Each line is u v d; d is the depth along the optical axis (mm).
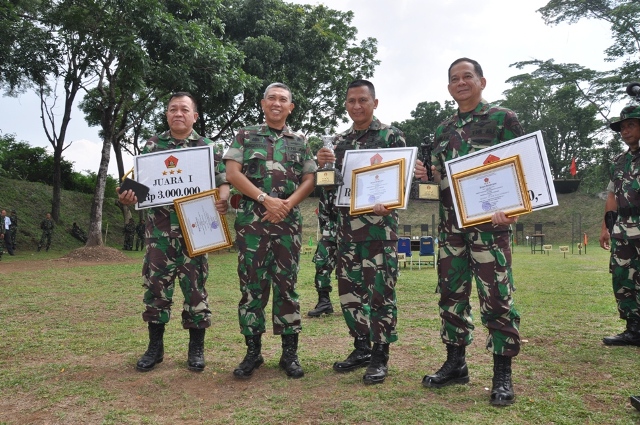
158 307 3850
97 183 16234
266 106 3785
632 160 4547
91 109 22797
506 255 3150
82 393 3295
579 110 37906
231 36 19984
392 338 3514
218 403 3102
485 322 3178
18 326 5395
